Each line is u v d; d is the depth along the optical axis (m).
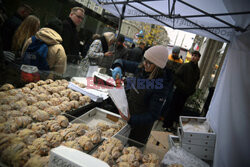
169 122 3.84
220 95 1.84
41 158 0.99
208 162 1.67
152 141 1.97
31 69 1.78
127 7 3.50
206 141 1.64
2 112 1.28
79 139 1.27
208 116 2.06
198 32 2.69
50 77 2.08
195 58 3.47
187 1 1.98
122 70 1.84
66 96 1.92
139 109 1.50
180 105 3.73
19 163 0.92
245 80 1.42
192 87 3.56
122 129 1.60
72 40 2.84
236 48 1.70
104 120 1.93
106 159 1.14
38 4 2.96
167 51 1.40
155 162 1.25
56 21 2.61
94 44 2.55
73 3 4.05
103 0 3.49
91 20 5.44
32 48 1.76
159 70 1.43
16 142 1.02
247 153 1.19
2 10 1.93
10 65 1.59
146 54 1.41
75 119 1.57
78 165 0.74
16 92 1.58
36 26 1.89
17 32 1.77
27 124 1.28
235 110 1.41
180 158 1.39
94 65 2.57
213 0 1.67
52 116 1.50
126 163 1.16
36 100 1.62
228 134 1.40
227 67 1.78
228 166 1.31
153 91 1.44
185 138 1.63
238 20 1.65
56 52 1.94
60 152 0.81
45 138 1.20
